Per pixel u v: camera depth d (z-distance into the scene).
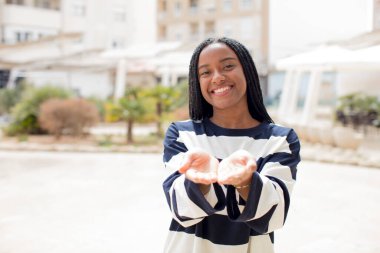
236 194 1.14
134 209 5.68
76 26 30.89
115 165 9.20
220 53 1.37
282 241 4.46
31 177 7.88
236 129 1.41
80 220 5.16
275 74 32.28
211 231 1.33
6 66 17.14
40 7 30.53
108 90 29.95
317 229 4.87
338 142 10.68
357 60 7.80
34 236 4.54
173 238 1.40
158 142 12.45
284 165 1.29
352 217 5.37
